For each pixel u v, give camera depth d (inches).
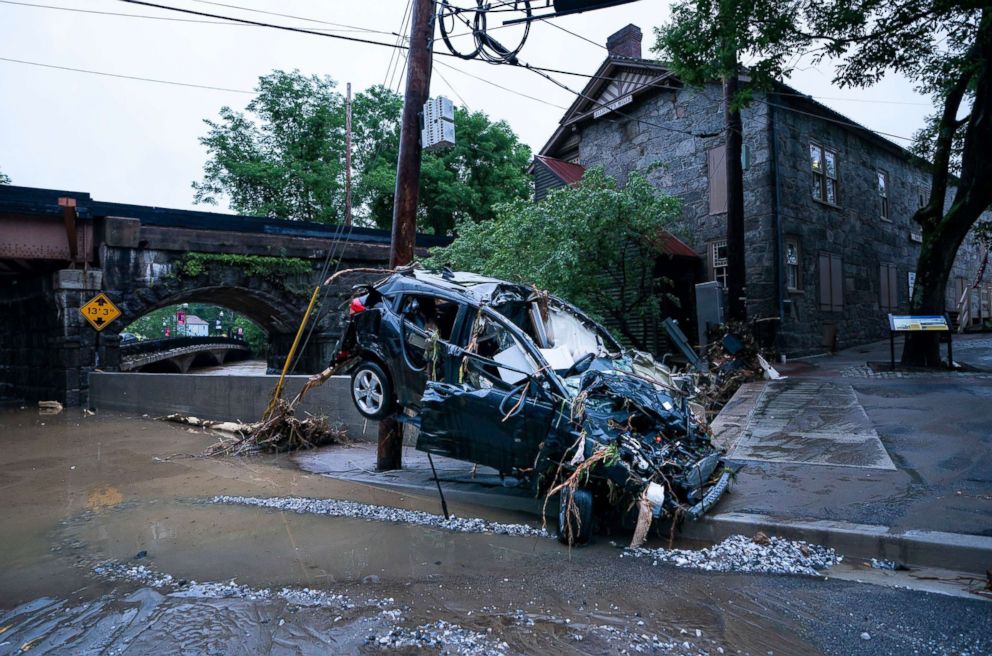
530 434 207.5
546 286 519.5
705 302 538.0
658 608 145.0
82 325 677.9
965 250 1061.1
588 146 848.9
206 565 179.5
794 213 645.9
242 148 1304.1
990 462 238.1
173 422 522.6
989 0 336.8
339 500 256.4
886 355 620.4
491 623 137.8
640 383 230.7
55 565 182.5
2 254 643.5
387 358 272.1
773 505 206.1
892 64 398.9
